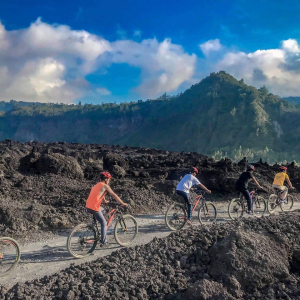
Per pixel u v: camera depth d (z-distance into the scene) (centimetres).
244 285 480
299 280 511
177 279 487
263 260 506
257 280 481
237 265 493
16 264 562
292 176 1619
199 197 898
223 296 430
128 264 531
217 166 1659
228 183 1359
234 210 955
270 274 494
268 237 582
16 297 426
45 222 817
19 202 959
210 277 498
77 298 430
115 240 714
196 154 2527
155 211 1037
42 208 868
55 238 741
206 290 440
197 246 592
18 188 1106
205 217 934
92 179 1395
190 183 841
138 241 713
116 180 1278
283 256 549
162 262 543
